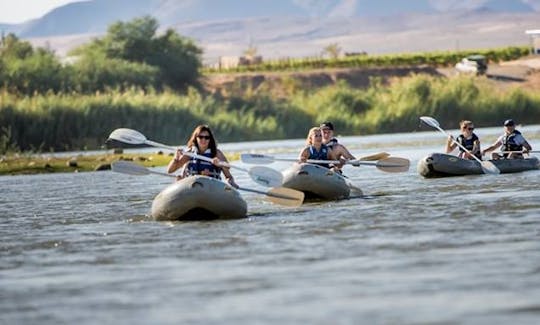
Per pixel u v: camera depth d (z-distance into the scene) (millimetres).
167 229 33438
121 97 115000
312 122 132375
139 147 113438
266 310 20609
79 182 60906
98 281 24547
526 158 52594
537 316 19016
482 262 24359
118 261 27375
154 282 24031
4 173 72062
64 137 107188
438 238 28359
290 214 36156
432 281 22484
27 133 105562
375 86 160375
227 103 132125
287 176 41125
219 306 21156
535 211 33375
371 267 24469
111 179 62750
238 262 26094
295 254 26875
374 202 39156
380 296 21297
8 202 47594
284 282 23234
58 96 111562
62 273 25953
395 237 28969
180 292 22719
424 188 44406
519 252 25438
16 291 23797
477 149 52625
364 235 29703
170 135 115938
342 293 21766
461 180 47875
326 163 43906
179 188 35562
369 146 91750
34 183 61344
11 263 27953
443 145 88500
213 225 33781
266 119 130125
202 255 27531
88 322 20359
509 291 21125
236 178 57469
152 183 58438
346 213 35625
